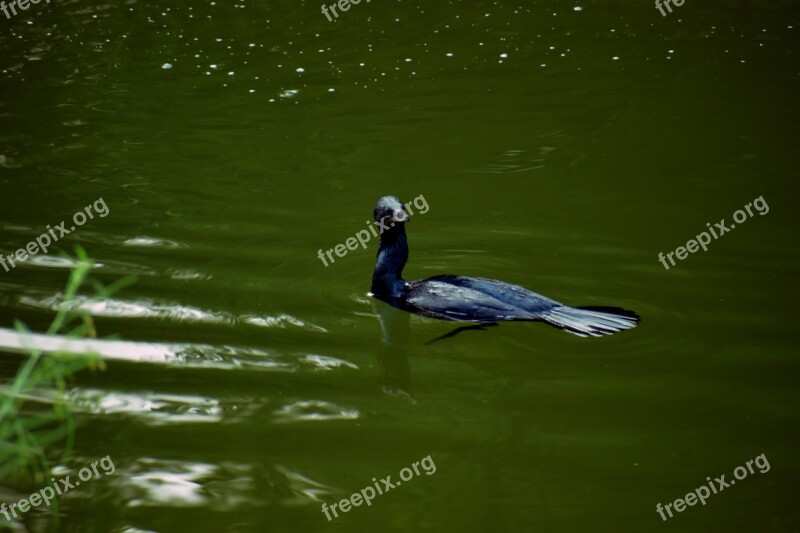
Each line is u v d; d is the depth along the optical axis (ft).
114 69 71.05
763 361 35.73
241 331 38.14
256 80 69.21
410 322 39.01
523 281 42.24
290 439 31.63
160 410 32.94
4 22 80.28
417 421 32.65
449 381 35.04
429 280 40.65
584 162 55.98
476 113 63.41
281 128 61.26
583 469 30.09
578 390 34.32
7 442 31.17
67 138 59.31
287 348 37.06
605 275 42.70
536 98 65.72
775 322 38.47
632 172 54.44
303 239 46.75
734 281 42.04
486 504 28.45
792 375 34.81
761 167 54.44
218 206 50.52
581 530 27.25
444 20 81.66
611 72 70.08
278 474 29.84
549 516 27.84
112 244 45.68
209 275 42.70
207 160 56.49
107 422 32.27
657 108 63.57
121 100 65.51
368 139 59.52
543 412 33.09
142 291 41.04
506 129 60.85
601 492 28.96
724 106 63.41
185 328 38.19
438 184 53.36
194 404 33.35
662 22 80.43
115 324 38.32
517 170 55.06
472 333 38.01
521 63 72.13
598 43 76.02
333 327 38.68
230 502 28.55
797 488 28.96
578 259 44.42
